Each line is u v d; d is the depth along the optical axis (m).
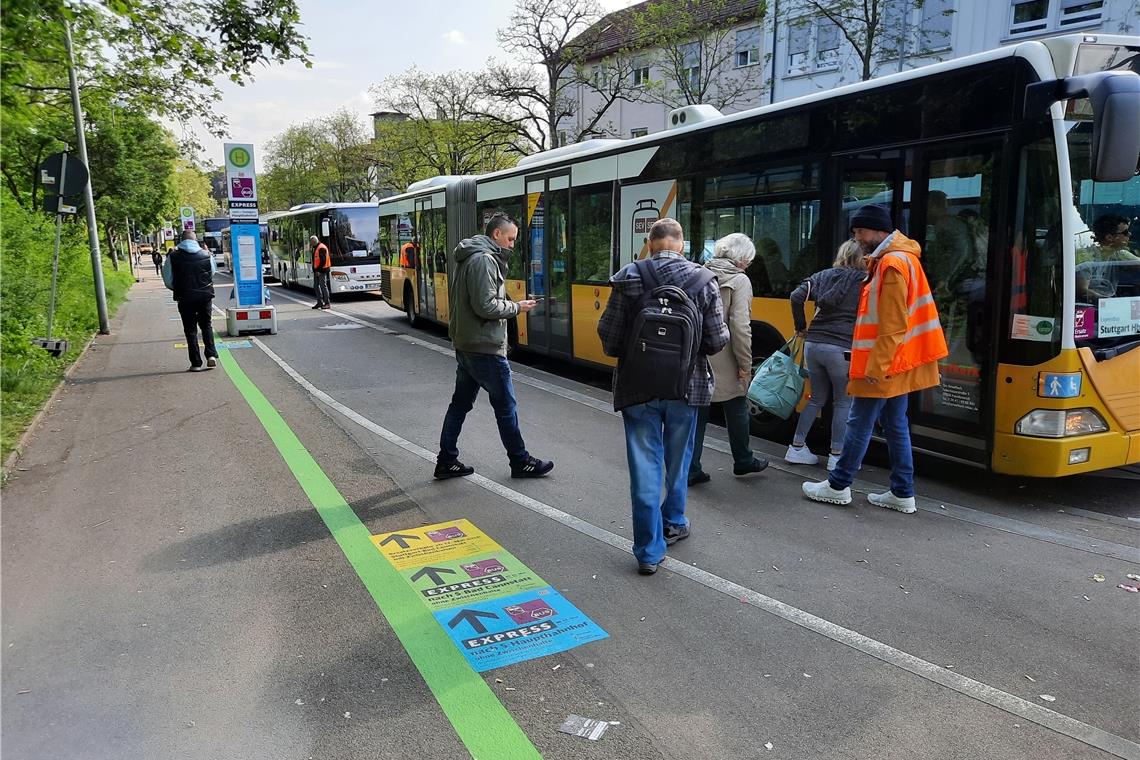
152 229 43.91
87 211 15.48
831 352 5.99
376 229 24.59
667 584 4.28
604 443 7.31
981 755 2.84
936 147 5.68
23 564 4.55
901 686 3.28
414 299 17.02
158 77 14.20
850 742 2.92
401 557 4.65
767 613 3.94
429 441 7.32
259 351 13.24
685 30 22.95
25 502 5.62
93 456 6.79
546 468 6.23
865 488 5.90
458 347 5.86
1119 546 4.76
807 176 6.77
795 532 5.03
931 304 5.11
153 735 2.97
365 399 9.23
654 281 4.30
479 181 13.52
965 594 4.13
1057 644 3.62
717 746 2.89
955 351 5.62
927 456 6.46
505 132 30.25
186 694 3.24
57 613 3.95
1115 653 3.54
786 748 2.88
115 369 11.34
